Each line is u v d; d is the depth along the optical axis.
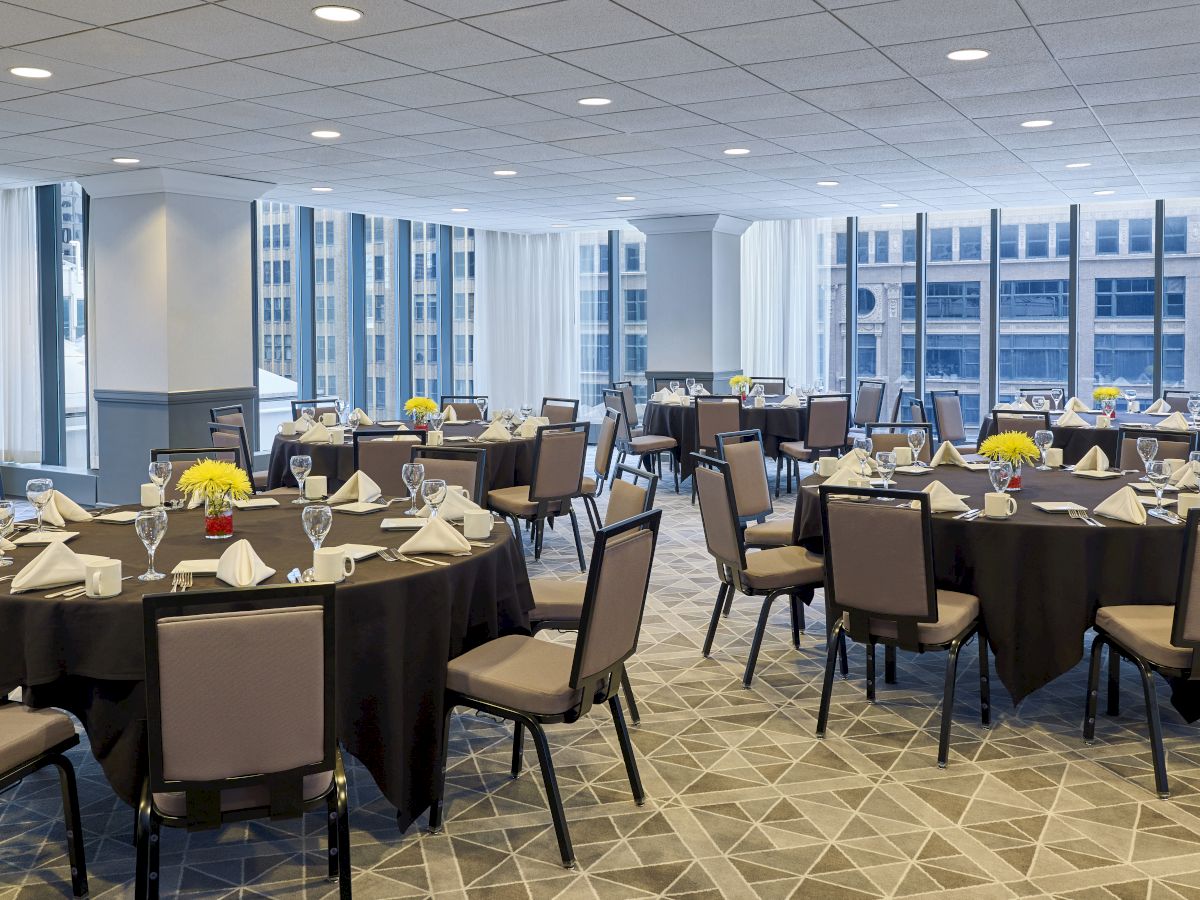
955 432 10.54
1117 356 11.82
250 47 4.99
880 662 5.09
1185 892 2.93
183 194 8.89
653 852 3.19
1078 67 5.52
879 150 8.02
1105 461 5.54
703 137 7.44
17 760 2.80
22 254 10.12
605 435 8.02
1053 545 4.02
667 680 4.82
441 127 6.96
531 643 3.59
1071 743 4.02
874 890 2.96
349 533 3.96
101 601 2.94
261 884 3.01
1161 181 9.66
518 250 14.32
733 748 4.00
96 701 2.96
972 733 4.14
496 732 4.20
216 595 2.46
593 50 5.11
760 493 5.92
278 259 11.20
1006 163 8.64
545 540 8.23
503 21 4.62
